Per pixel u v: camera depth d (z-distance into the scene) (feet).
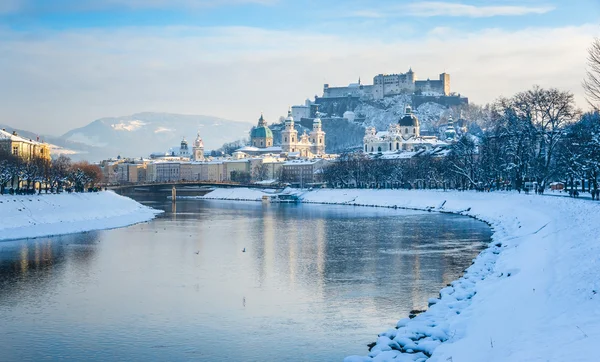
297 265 432.25
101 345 259.39
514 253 381.19
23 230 606.14
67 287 365.81
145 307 317.83
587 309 209.77
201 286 366.02
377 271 402.72
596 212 385.50
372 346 252.21
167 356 245.86
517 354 184.34
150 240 579.89
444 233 601.62
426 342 221.25
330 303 318.86
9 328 282.77
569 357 170.30
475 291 294.05
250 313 303.48
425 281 368.07
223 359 241.55
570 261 283.38
